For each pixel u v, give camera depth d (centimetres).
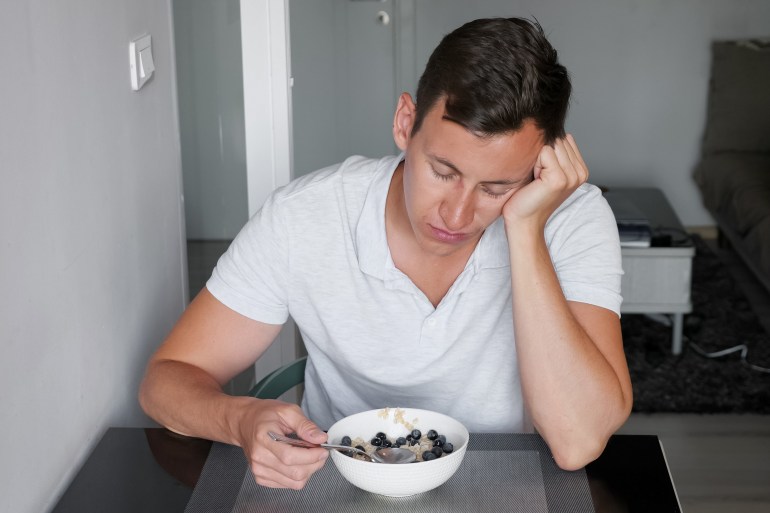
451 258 127
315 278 132
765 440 275
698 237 467
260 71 217
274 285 134
